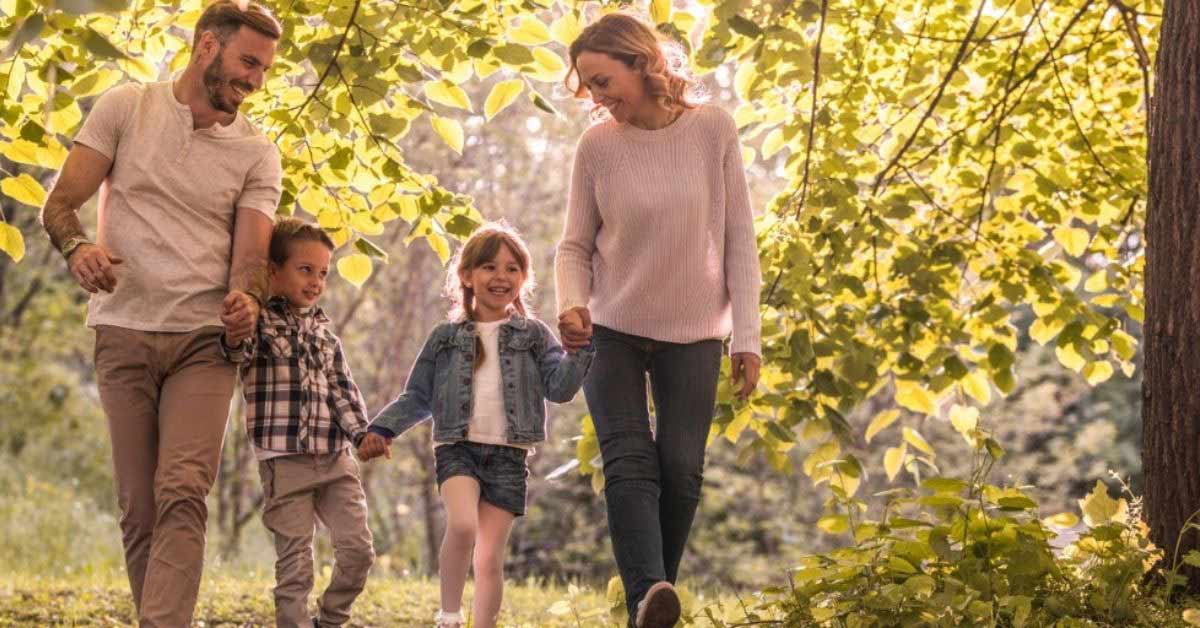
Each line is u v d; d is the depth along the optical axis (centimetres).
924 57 649
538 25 480
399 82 517
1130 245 749
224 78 348
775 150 599
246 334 344
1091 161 684
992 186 675
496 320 402
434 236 543
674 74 363
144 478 355
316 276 393
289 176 529
